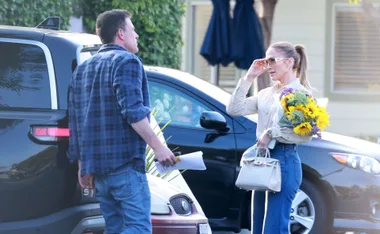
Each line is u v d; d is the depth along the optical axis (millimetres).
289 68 12273
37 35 11078
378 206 14984
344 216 14953
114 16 10414
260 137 11992
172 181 12883
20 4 20844
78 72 10406
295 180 12016
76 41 11234
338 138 15656
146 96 10180
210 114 14906
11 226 10586
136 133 10070
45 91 10891
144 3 24766
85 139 10125
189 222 11352
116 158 9984
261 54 19828
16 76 10938
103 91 10039
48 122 10695
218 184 15094
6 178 10609
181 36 27469
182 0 28016
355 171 14953
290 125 11789
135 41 10594
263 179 11758
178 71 16531
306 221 14938
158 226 11133
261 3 20219
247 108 12531
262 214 12609
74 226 10672
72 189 10734
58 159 10688
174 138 15125
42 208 10672
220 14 19750
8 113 10727
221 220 15211
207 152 15078
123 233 9930
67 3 22672
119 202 10148
